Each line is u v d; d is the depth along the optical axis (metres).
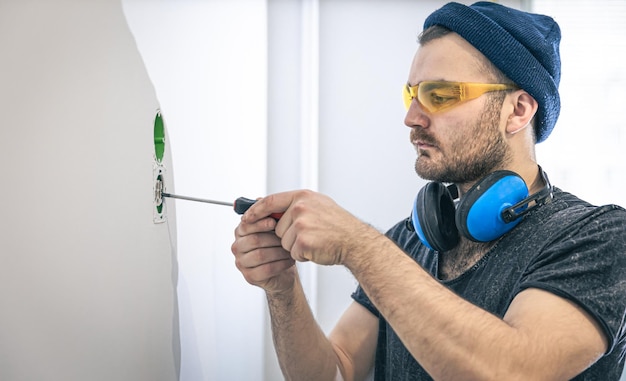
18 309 0.71
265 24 1.79
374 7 1.97
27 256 0.73
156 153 1.18
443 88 1.11
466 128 1.12
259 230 1.03
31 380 0.74
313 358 1.33
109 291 0.93
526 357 0.83
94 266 0.88
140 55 1.07
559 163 2.07
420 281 0.88
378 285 0.89
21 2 0.71
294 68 1.93
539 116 1.19
